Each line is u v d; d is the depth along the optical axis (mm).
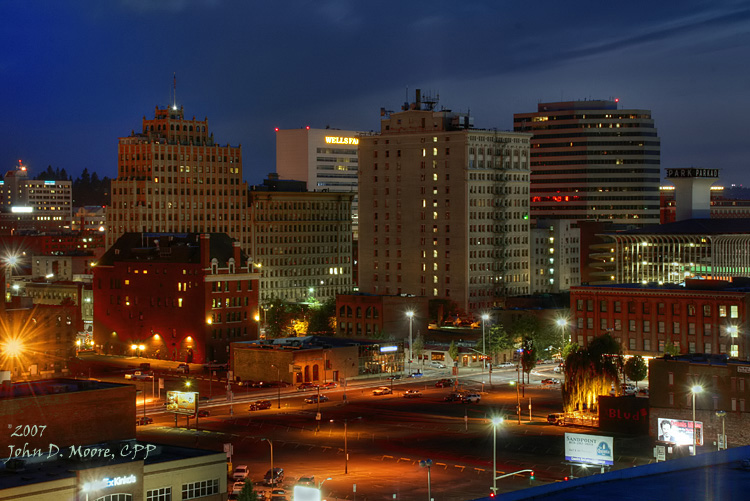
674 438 164875
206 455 125000
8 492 105875
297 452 165375
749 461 114750
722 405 166625
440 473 149500
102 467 113375
